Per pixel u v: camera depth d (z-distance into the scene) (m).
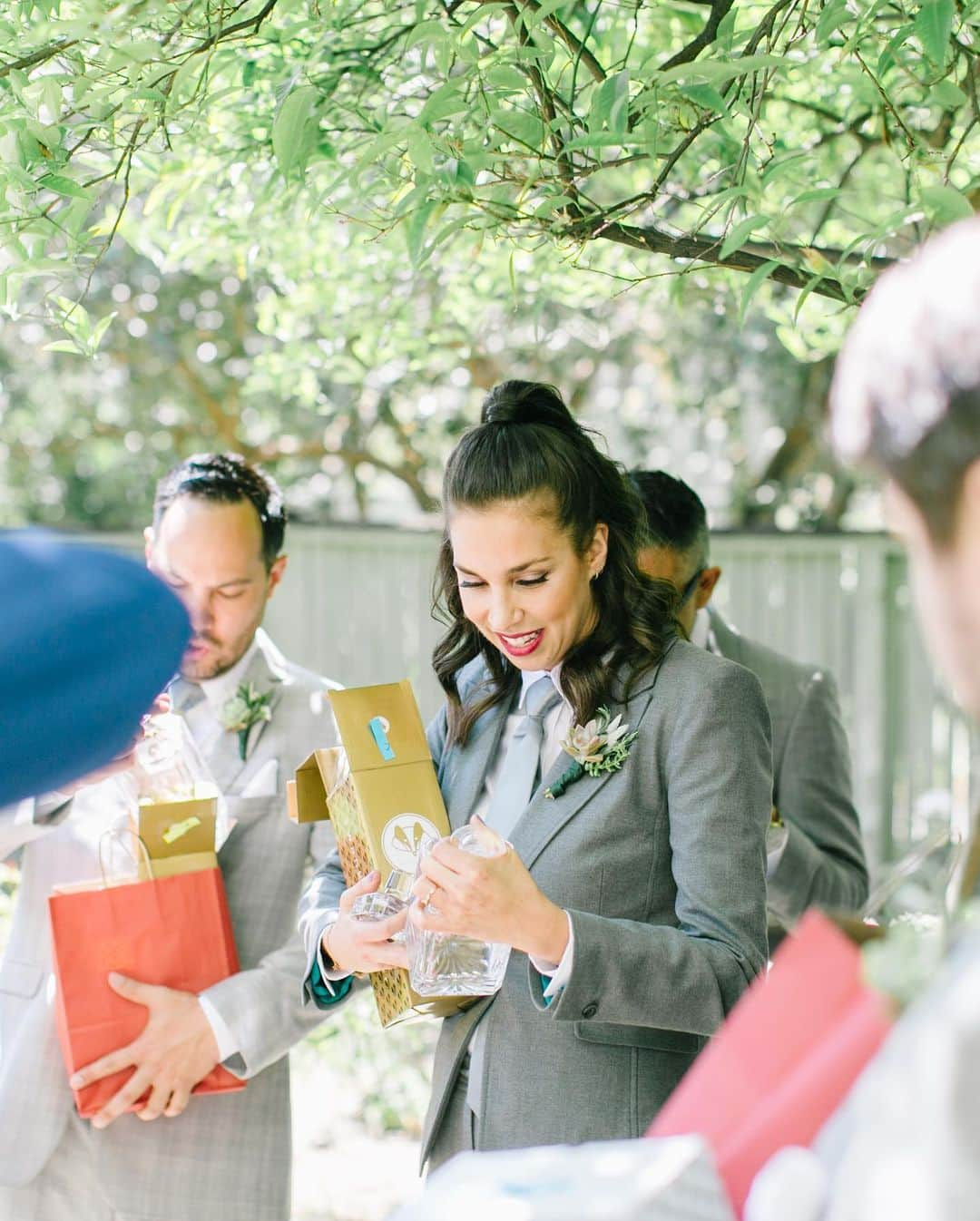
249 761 2.58
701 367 8.80
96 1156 2.37
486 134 2.34
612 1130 1.95
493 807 2.13
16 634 1.00
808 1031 1.17
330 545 6.71
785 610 6.61
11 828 2.31
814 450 8.95
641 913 2.00
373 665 6.72
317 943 2.21
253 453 8.89
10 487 9.27
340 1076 5.41
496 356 8.42
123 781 2.45
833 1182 0.97
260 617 2.65
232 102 3.16
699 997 1.81
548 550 1.98
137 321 8.13
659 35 3.32
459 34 2.25
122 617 1.03
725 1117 1.18
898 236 2.63
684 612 2.89
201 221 3.68
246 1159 2.45
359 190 2.54
